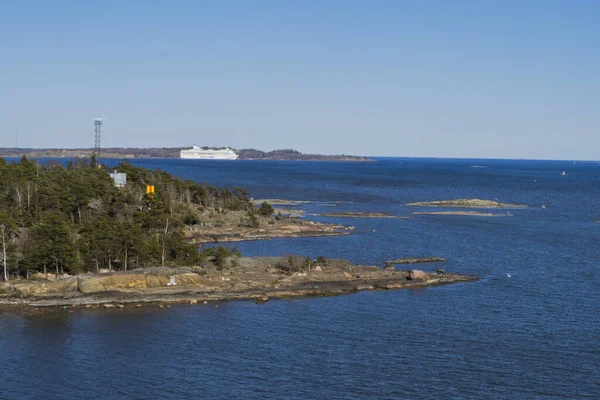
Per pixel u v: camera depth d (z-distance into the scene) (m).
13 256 169.38
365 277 178.50
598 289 170.50
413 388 106.31
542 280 181.75
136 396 103.69
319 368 114.12
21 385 107.88
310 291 165.50
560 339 129.38
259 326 137.75
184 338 130.12
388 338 129.75
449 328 136.12
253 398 102.56
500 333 132.88
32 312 148.12
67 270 173.50
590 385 107.75
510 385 107.62
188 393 104.50
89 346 125.88
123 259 176.88
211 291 163.12
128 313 147.62
